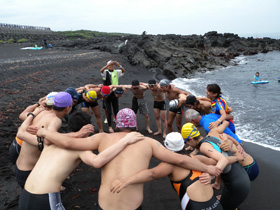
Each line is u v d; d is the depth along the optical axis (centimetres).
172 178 246
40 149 265
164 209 358
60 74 1498
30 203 224
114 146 224
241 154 304
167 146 255
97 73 1662
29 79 1262
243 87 1572
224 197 296
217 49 4072
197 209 229
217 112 398
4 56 2364
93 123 725
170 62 2227
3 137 530
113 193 212
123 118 252
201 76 2103
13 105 779
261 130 746
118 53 3119
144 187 417
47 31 7919
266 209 361
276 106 1053
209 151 272
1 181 385
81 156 237
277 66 2683
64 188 387
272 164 514
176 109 560
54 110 298
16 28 6238
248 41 5372
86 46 4153
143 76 1894
